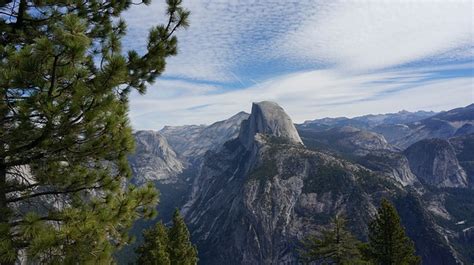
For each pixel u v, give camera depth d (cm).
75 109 816
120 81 957
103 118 908
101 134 936
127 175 1062
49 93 799
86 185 1007
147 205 1038
